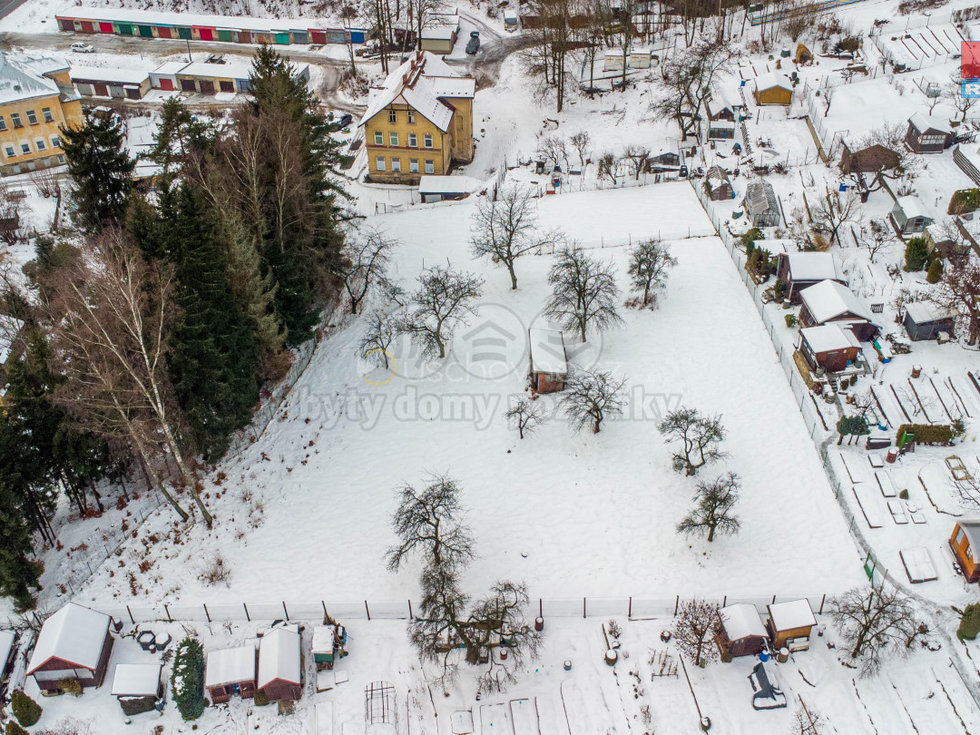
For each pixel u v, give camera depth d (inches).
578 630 1738.4
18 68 3705.7
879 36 4015.8
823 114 3415.4
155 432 1939.0
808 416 2112.5
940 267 2411.4
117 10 5078.7
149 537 1966.0
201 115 4254.4
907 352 2234.3
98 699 1648.6
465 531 1937.7
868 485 1924.2
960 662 1594.5
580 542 1905.8
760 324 2431.1
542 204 3144.7
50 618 1689.2
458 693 1647.4
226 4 5255.9
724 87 3789.4
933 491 1894.7
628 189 3201.3
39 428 1844.2
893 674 1600.6
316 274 2514.8
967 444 1983.3
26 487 1838.1
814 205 2844.5
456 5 5147.6
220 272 1950.1
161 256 1907.0
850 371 2186.3
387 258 2753.4
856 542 1836.9
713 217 2930.6
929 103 3371.1
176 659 1667.1
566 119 3863.2
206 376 1925.4
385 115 3457.2
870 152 2881.4
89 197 2485.2
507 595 1785.2
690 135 3511.3
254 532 1975.9
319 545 1942.7
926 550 1775.3
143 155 2591.0
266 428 2241.6
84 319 1768.0
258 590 1847.9
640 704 1604.3
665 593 1787.6
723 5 4507.9
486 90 4286.4
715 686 1622.8
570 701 1622.8
